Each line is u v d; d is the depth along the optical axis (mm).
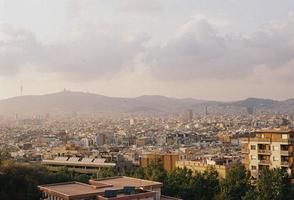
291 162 138625
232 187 112625
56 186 102312
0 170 121312
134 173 138125
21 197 113625
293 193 111000
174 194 119562
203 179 120500
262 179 110625
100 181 110062
